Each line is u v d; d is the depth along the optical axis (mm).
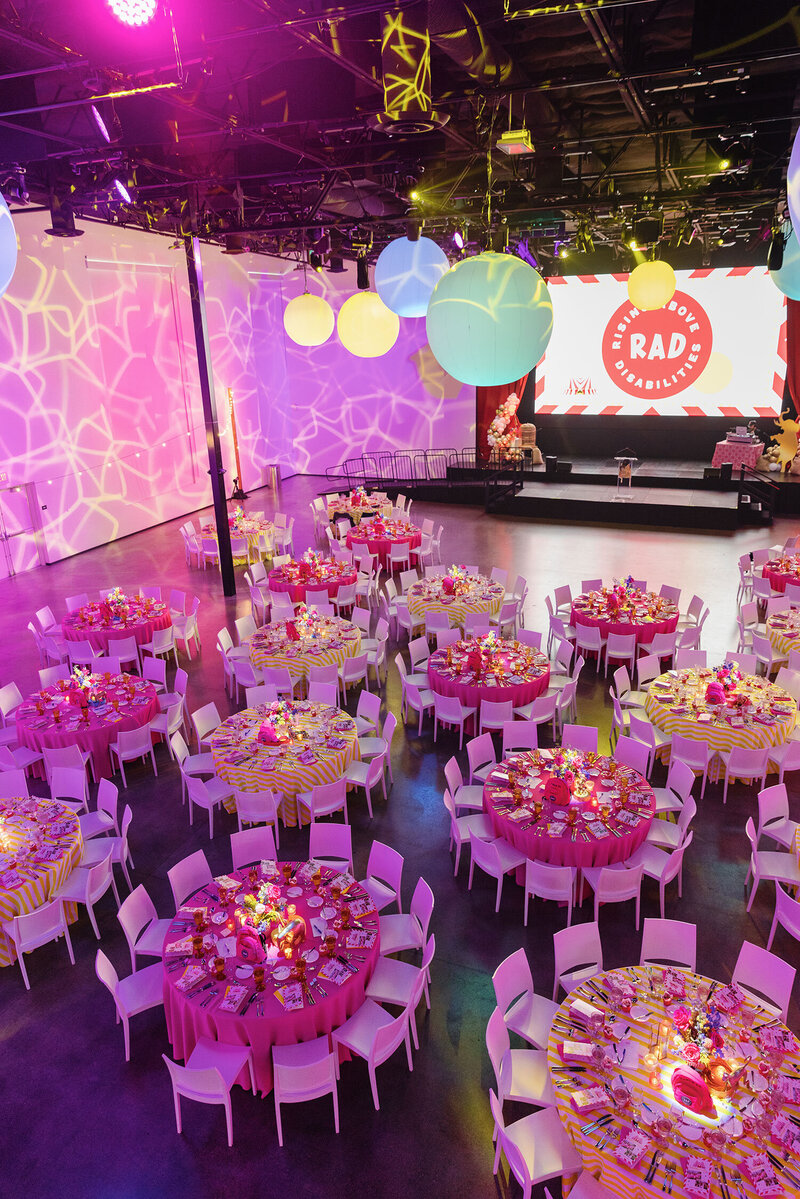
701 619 11008
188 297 20922
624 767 7320
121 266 18297
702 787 8227
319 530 18828
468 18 5828
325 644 10352
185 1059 5176
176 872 5930
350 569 13664
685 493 20031
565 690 9336
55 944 6586
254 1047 4859
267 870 6066
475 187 11516
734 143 10164
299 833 7746
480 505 21547
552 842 6375
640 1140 3885
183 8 5543
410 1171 4633
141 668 11594
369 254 16906
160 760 9391
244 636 11461
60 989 6094
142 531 19906
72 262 16781
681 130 8797
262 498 23422
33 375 16031
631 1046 4449
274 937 5297
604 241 18125
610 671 11438
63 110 8086
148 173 11672
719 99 8227
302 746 7789
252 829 6434
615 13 6094
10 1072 5375
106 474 18453
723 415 21297
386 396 24781
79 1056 5484
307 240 15953
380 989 5297
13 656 12023
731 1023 4574
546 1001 5215
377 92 7824
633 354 21641
